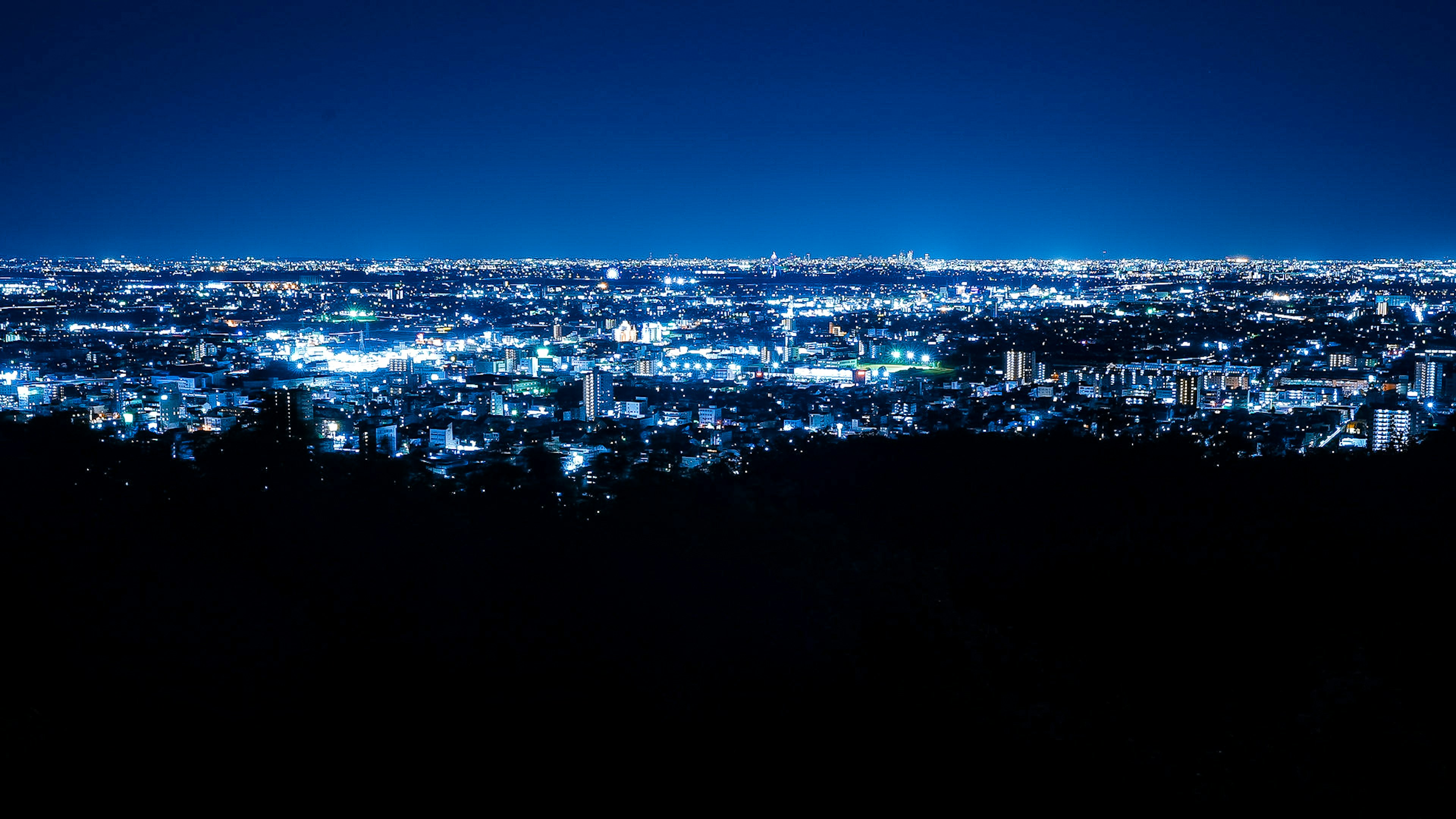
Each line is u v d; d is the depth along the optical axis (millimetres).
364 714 11609
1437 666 13758
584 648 13664
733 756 11367
